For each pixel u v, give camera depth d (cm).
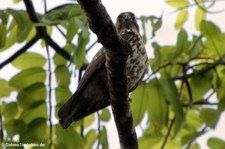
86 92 1009
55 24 1151
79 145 1195
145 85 1230
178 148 1273
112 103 898
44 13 1220
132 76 1048
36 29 1248
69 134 1195
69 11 1140
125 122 906
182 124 1234
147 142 1241
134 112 1221
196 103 1340
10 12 1159
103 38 823
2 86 1249
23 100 1208
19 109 1227
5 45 1225
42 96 1205
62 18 1158
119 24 1108
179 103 1236
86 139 1275
